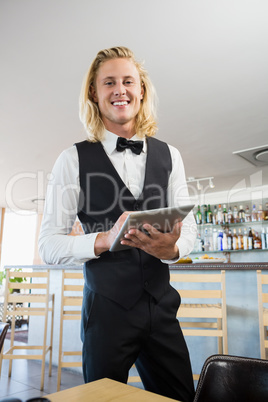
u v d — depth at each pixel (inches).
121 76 42.5
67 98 122.8
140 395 22.0
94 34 90.0
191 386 41.4
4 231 344.5
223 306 81.7
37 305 158.9
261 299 74.7
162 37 91.2
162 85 114.2
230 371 29.8
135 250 40.4
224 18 84.0
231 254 229.3
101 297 39.0
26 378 120.0
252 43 93.2
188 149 171.6
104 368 36.9
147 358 42.0
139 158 45.3
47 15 83.2
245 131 151.1
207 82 112.5
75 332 133.7
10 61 101.1
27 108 130.7
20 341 188.2
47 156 186.4
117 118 43.2
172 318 41.9
